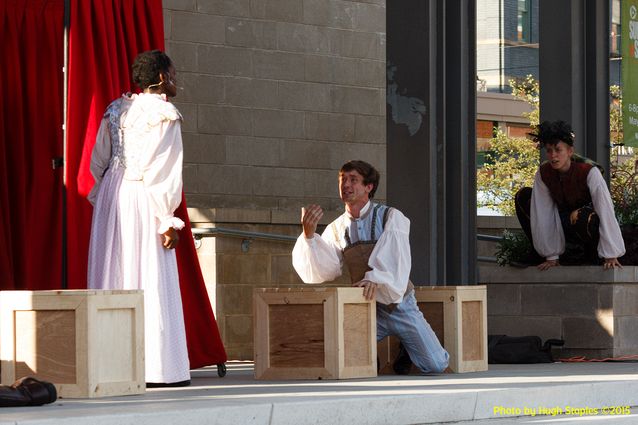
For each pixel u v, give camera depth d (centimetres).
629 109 2616
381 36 3027
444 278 2208
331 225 1850
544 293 2375
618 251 2302
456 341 1912
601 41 2617
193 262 1967
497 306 2425
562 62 2578
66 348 1452
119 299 1475
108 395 1458
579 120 2589
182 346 1684
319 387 1589
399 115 2216
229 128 2773
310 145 2902
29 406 1321
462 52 2241
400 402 1415
